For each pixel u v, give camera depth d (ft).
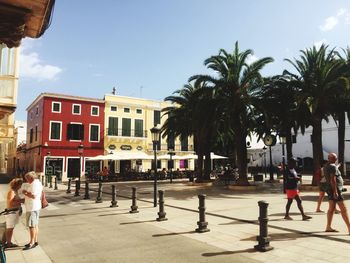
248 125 74.95
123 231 28.12
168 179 117.19
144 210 40.24
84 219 34.73
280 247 21.52
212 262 18.99
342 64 61.98
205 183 82.89
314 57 63.41
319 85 62.08
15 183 24.08
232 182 91.86
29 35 19.15
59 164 120.67
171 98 88.94
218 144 109.70
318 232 25.09
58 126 121.49
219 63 69.15
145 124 140.26
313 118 65.05
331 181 24.61
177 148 147.74
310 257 19.21
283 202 44.29
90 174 110.52
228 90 68.85
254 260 19.08
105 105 131.34
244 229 27.48
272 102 68.59
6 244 23.48
